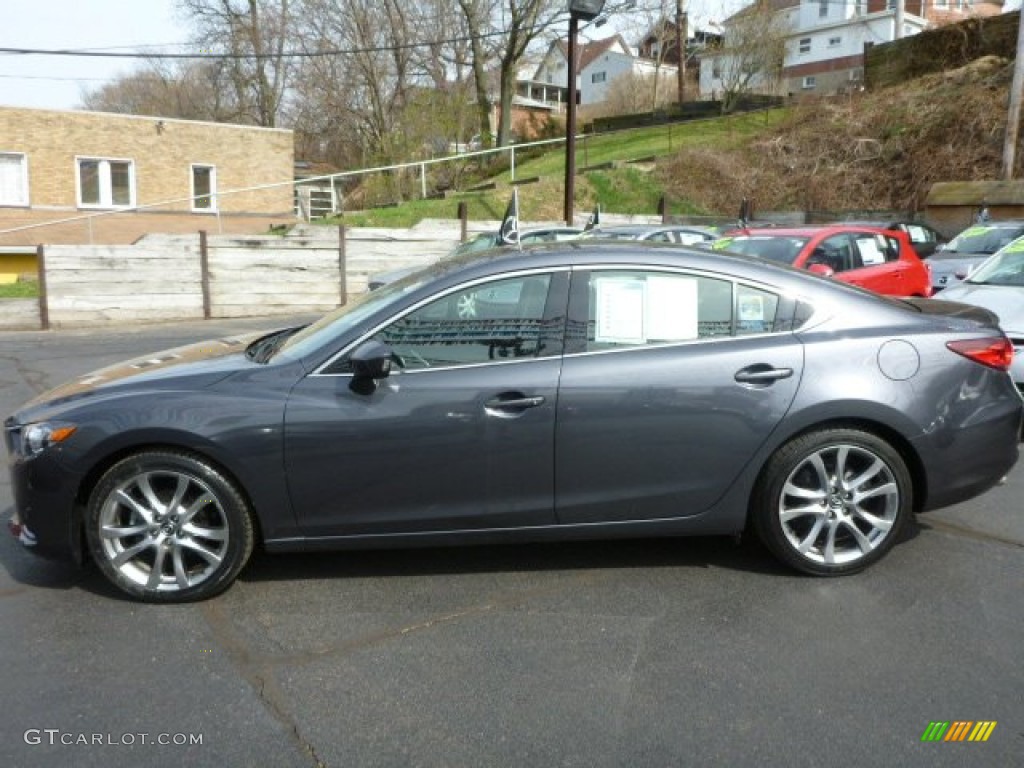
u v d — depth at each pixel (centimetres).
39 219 2336
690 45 4606
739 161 2827
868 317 399
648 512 388
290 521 378
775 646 338
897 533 396
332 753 276
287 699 307
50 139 2327
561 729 287
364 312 398
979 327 410
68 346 1244
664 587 394
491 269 388
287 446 369
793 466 385
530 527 386
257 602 384
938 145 2536
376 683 316
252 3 3819
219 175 2588
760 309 393
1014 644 337
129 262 1561
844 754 271
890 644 338
